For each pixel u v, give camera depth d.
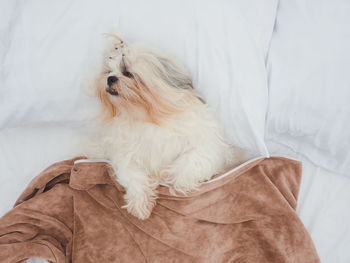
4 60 1.79
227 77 1.71
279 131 1.98
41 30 1.75
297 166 2.02
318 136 1.89
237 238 1.93
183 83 1.72
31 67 1.78
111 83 1.60
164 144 1.85
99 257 1.85
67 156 2.16
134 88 1.60
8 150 2.12
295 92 1.78
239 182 2.03
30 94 1.83
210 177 1.97
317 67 1.73
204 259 1.83
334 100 1.75
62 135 2.17
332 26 1.71
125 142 1.89
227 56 1.68
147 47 1.65
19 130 2.14
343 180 1.99
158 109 1.66
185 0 1.67
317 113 1.80
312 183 2.03
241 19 1.68
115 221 1.94
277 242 1.86
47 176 2.00
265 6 1.75
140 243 1.87
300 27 1.75
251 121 1.76
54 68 1.78
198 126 1.78
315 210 1.98
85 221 1.93
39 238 1.91
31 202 1.96
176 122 1.76
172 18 1.68
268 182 1.99
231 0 1.69
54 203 2.00
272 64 1.79
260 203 1.96
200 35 1.68
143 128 1.83
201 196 1.94
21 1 1.78
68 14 1.73
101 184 2.06
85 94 1.87
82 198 2.00
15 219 1.90
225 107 1.77
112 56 1.59
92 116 1.98
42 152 2.15
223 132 1.89
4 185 2.06
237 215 1.96
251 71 1.72
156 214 1.93
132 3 1.71
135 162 1.96
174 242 1.85
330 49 1.71
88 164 1.96
